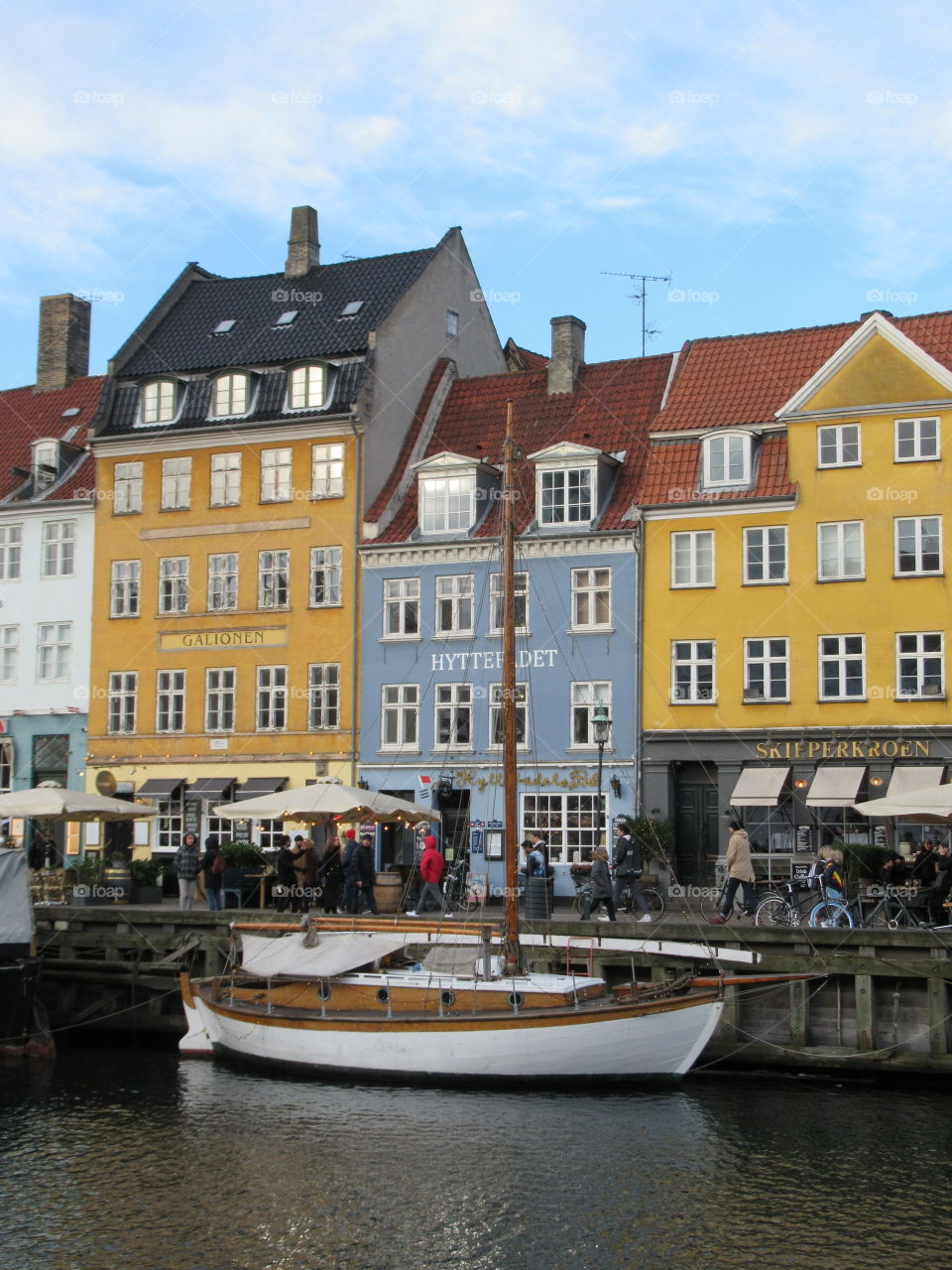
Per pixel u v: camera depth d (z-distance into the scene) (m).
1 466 47.72
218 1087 23.64
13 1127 21.55
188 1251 16.88
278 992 25.25
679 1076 23.05
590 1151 20.00
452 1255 16.75
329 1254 16.80
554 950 26.30
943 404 35.44
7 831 43.53
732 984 24.33
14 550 45.94
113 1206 18.25
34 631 45.22
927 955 24.06
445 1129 20.97
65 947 30.06
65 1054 27.42
